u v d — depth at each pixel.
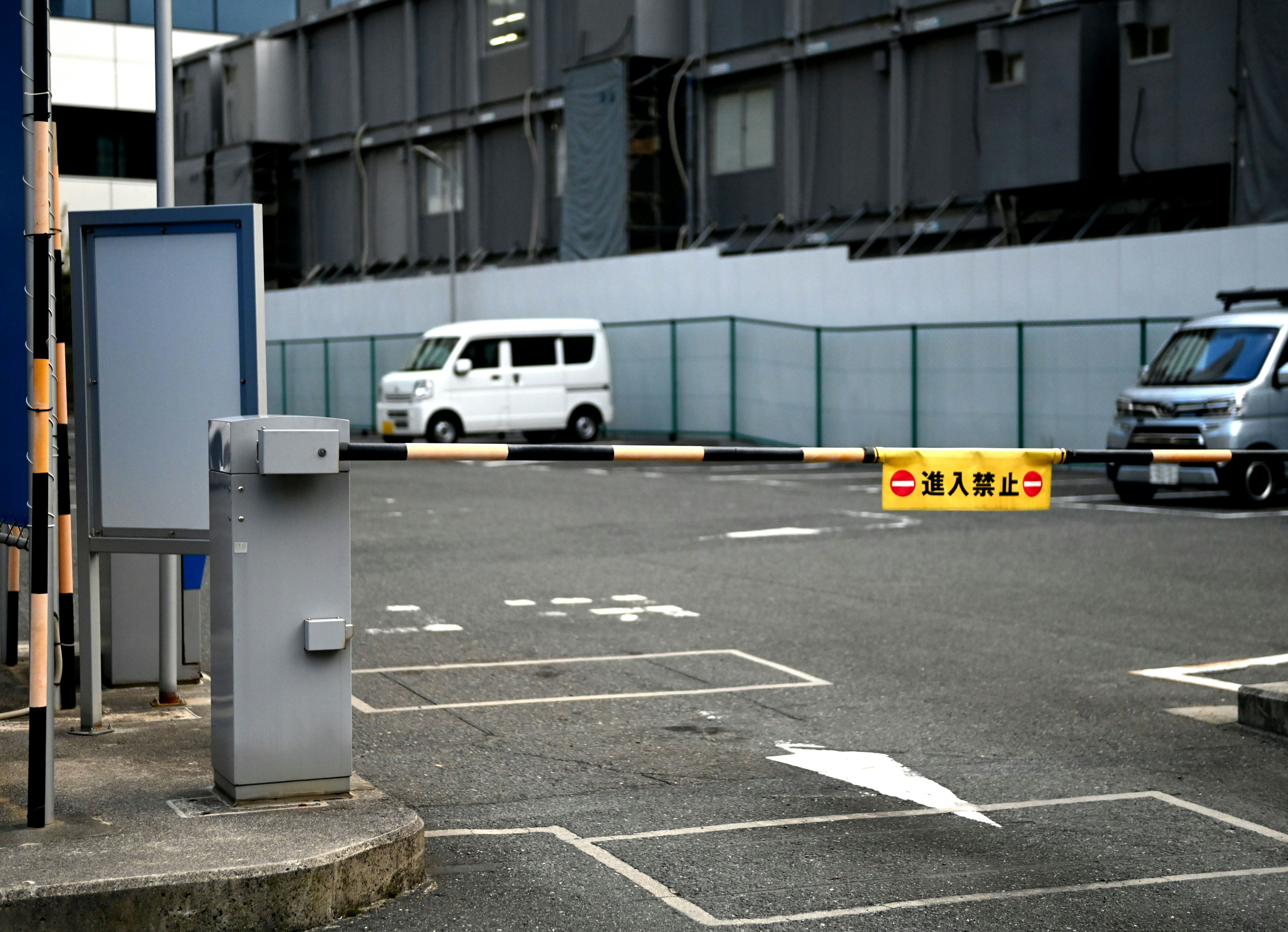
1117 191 27.88
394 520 17.03
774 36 34.69
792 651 9.09
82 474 6.14
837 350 28.66
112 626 7.11
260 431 4.81
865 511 17.92
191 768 5.50
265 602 4.89
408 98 44.25
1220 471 17.39
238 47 48.47
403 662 8.72
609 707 7.50
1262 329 17.95
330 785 5.00
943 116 31.31
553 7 39.69
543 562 13.38
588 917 4.43
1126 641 9.42
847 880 4.79
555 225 40.22
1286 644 9.30
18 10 5.50
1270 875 4.88
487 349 30.05
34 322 4.70
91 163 46.88
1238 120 25.02
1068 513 17.50
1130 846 5.20
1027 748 6.66
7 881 4.13
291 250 48.81
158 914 4.16
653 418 32.50
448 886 4.71
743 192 36.09
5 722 6.43
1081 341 24.77
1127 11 27.03
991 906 4.55
